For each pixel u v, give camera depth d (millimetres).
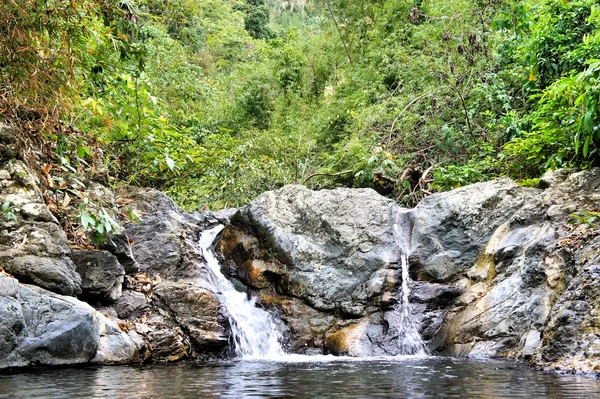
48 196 5922
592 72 6020
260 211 7230
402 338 6219
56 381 3840
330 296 6625
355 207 7133
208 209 9320
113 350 5051
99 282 5609
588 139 6219
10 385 3660
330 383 3785
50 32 5906
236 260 7211
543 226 6102
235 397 3207
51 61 5898
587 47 7078
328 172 11391
